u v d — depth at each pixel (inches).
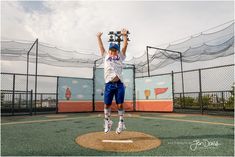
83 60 510.6
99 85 543.2
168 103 470.6
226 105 430.9
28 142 159.3
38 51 454.3
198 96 482.9
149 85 506.3
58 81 485.1
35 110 445.1
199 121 293.3
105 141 157.9
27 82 455.8
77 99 509.0
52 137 177.9
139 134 185.8
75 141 161.2
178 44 471.5
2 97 421.7
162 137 177.2
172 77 469.7
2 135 189.2
